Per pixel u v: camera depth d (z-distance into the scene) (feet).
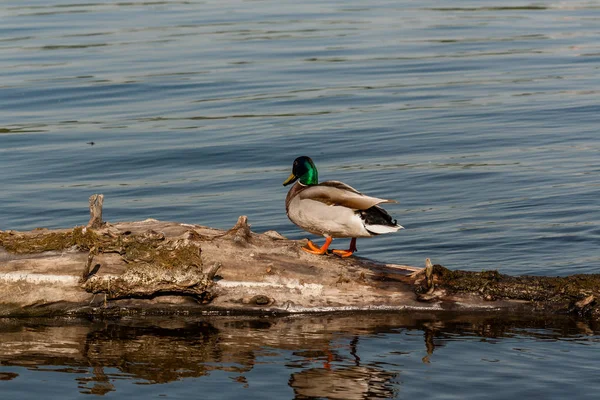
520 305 32.76
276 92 77.77
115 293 32.01
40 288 32.17
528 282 32.81
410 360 28.71
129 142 62.39
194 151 60.03
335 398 25.94
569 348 29.63
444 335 30.91
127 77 83.25
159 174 55.31
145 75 84.12
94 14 122.52
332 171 55.42
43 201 49.78
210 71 86.12
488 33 108.58
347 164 57.06
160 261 31.86
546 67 88.63
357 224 32.17
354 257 34.71
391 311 32.89
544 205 48.52
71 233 32.89
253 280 32.65
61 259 32.42
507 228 45.14
